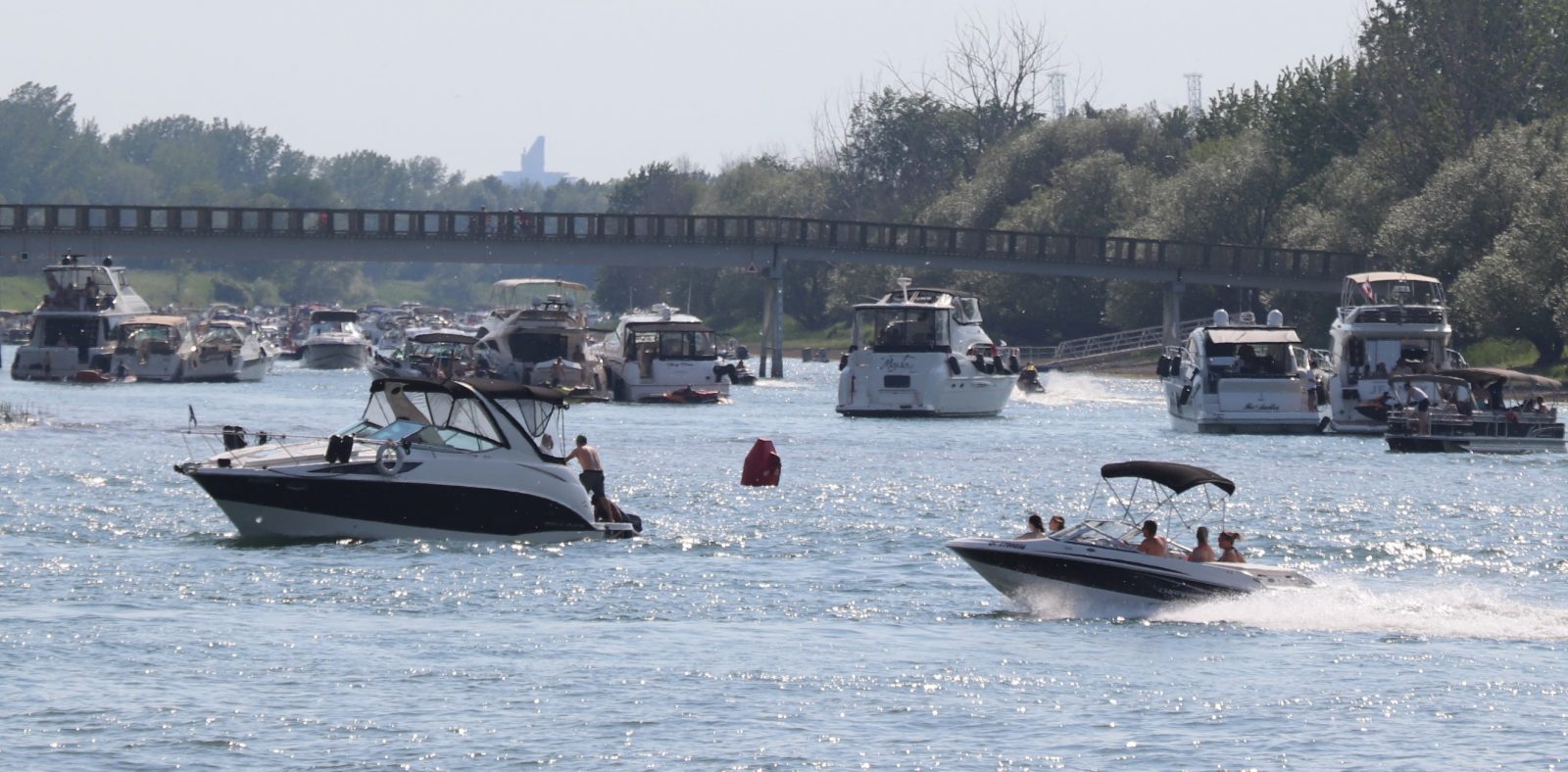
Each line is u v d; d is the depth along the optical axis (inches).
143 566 4913.9
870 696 3659.0
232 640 4030.5
